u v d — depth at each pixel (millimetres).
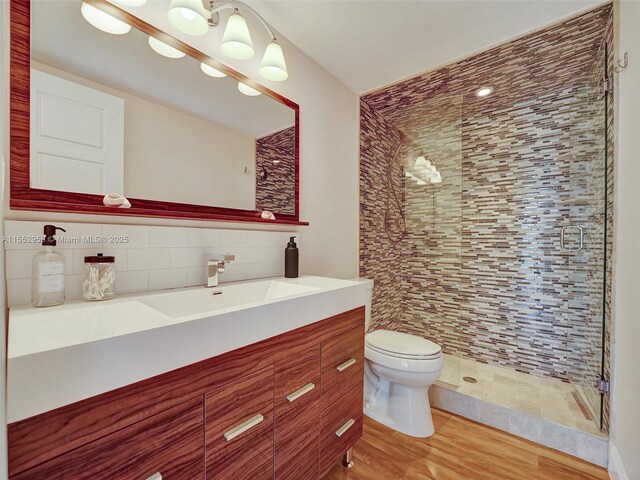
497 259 2340
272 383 893
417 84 2117
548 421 1516
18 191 816
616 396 1330
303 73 1778
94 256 923
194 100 1247
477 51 1751
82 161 942
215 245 1309
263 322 863
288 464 949
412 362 1528
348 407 1245
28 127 838
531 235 2205
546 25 1531
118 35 1029
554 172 2109
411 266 2715
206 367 717
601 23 1475
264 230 1537
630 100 1233
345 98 2145
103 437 548
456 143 2363
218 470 745
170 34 1170
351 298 1275
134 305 918
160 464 631
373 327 2393
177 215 1122
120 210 981
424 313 2652
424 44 1708
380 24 1550
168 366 644
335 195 2043
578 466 1371
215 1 1298
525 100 2217
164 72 1149
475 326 2424
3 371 386
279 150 1606
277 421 911
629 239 1225
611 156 1445
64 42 915
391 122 2625
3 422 386
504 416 1641
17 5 830
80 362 520
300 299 994
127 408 580
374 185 2451
